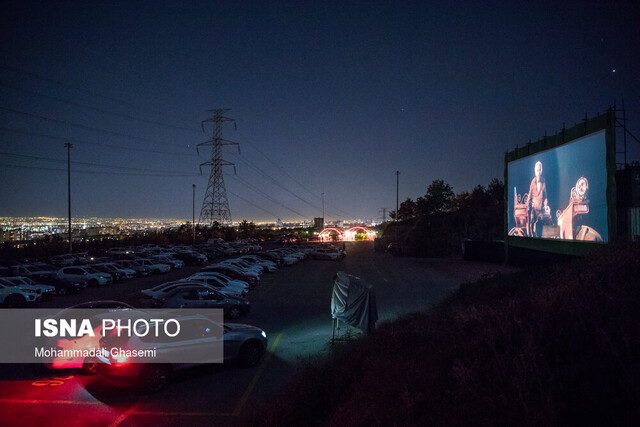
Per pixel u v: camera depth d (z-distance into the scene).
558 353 4.69
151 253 44.41
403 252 56.22
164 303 16.27
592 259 10.51
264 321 17.25
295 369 11.01
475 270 35.84
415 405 4.70
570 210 22.44
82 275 26.52
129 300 22.44
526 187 28.84
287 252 49.69
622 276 6.79
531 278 13.45
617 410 3.54
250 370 10.96
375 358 7.29
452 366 5.20
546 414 3.63
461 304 12.38
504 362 4.73
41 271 27.52
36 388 9.55
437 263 44.28
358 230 120.56
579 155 21.55
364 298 12.03
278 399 7.62
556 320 5.53
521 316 6.15
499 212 62.38
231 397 9.10
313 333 15.16
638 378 3.62
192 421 7.91
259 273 31.95
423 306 20.53
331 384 7.43
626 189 18.98
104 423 7.78
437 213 69.81
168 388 9.62
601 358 4.23
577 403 3.75
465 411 4.17
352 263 46.59
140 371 9.06
